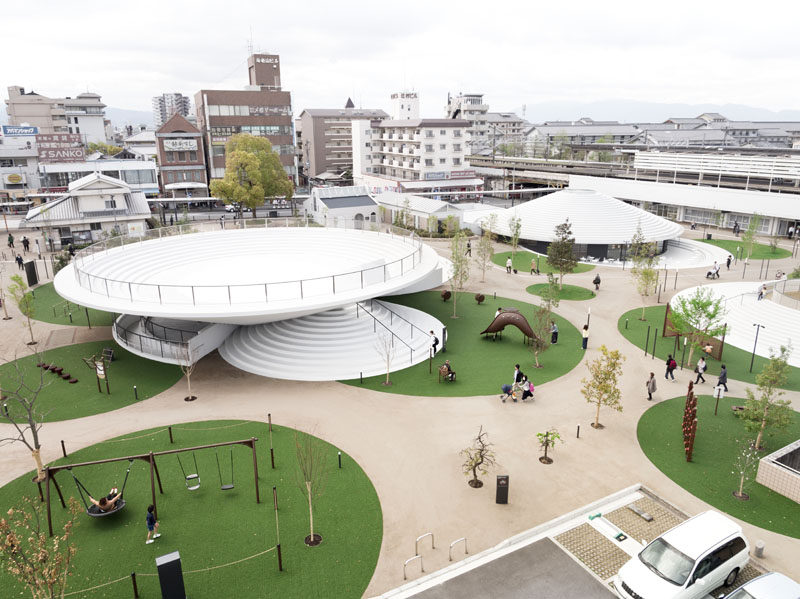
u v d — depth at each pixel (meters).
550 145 157.12
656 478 22.36
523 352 35.94
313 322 35.75
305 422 26.75
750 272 55.88
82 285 34.84
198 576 17.20
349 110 144.38
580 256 65.62
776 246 67.38
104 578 17.17
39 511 20.34
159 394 29.86
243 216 88.94
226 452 24.23
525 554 18.23
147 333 36.88
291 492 21.39
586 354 35.66
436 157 105.00
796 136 154.62
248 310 29.92
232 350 35.47
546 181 115.56
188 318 30.48
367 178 117.81
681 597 15.55
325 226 54.00
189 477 21.92
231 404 28.64
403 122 107.25
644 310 42.94
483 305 46.47
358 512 20.25
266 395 29.67
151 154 128.00
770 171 74.50
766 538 18.97
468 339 38.28
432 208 78.50
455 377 31.70
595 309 45.22
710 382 31.47
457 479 22.25
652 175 97.56
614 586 16.77
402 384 30.91
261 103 105.44
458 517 20.00
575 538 19.00
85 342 37.47
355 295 32.69
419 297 48.72
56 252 65.75
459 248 52.53
